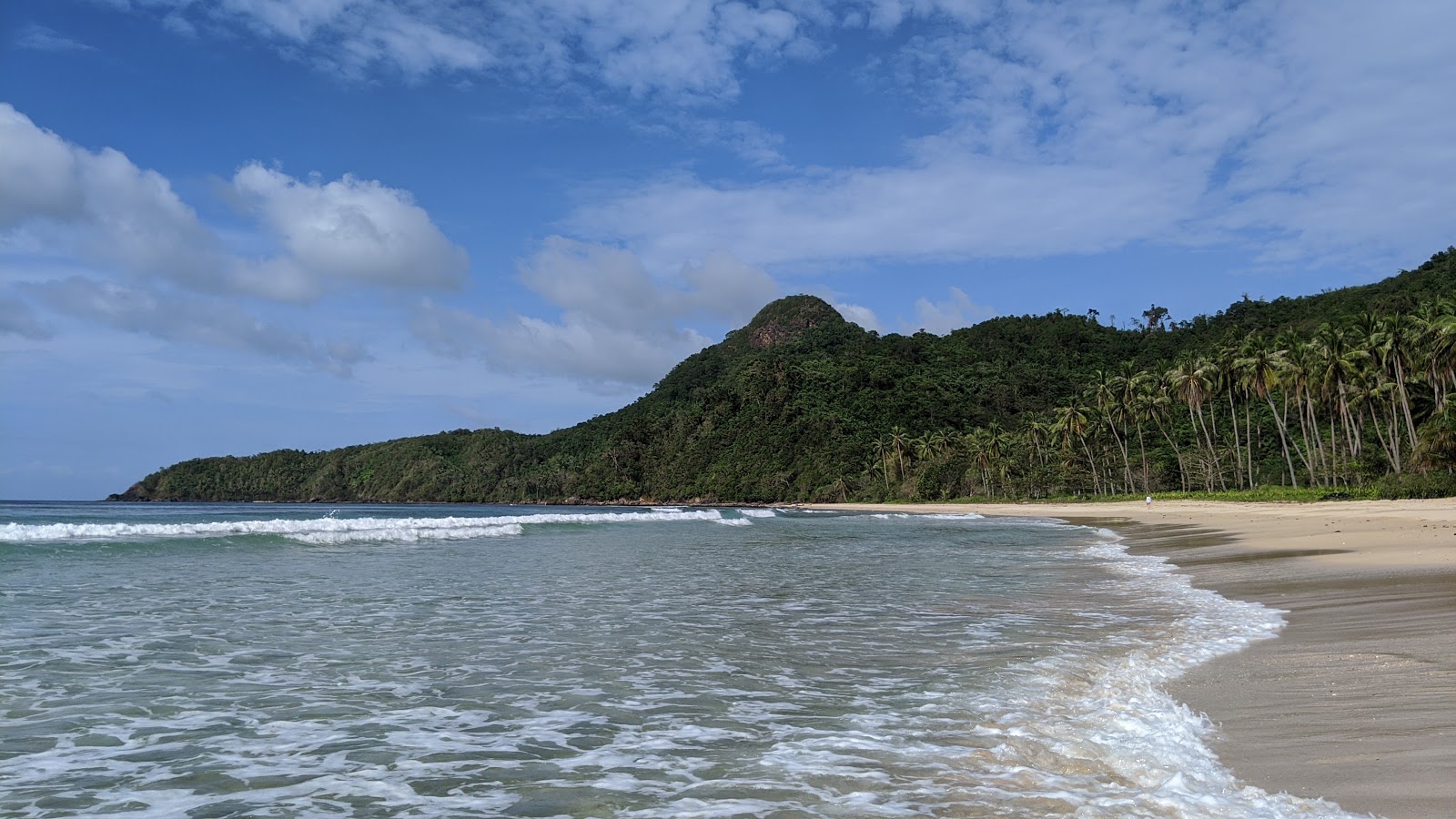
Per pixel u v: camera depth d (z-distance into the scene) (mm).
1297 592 14445
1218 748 6070
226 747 6793
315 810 5457
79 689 8688
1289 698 7297
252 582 18062
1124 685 8180
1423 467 51438
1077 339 173500
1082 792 5406
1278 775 5406
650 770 6145
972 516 74500
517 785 5863
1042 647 10344
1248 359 68188
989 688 8375
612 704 8062
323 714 7762
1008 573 20156
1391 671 7984
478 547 29750
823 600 15562
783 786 5734
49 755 6570
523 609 14516
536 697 8367
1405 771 5262
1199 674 8500
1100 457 97938
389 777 6070
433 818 5301
